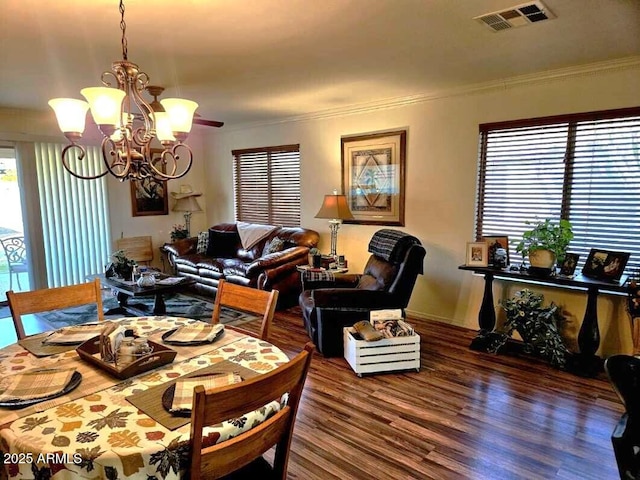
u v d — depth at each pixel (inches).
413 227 175.9
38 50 107.3
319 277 157.8
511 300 138.1
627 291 109.8
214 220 273.9
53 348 68.2
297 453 84.8
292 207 226.1
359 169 191.0
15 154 194.1
